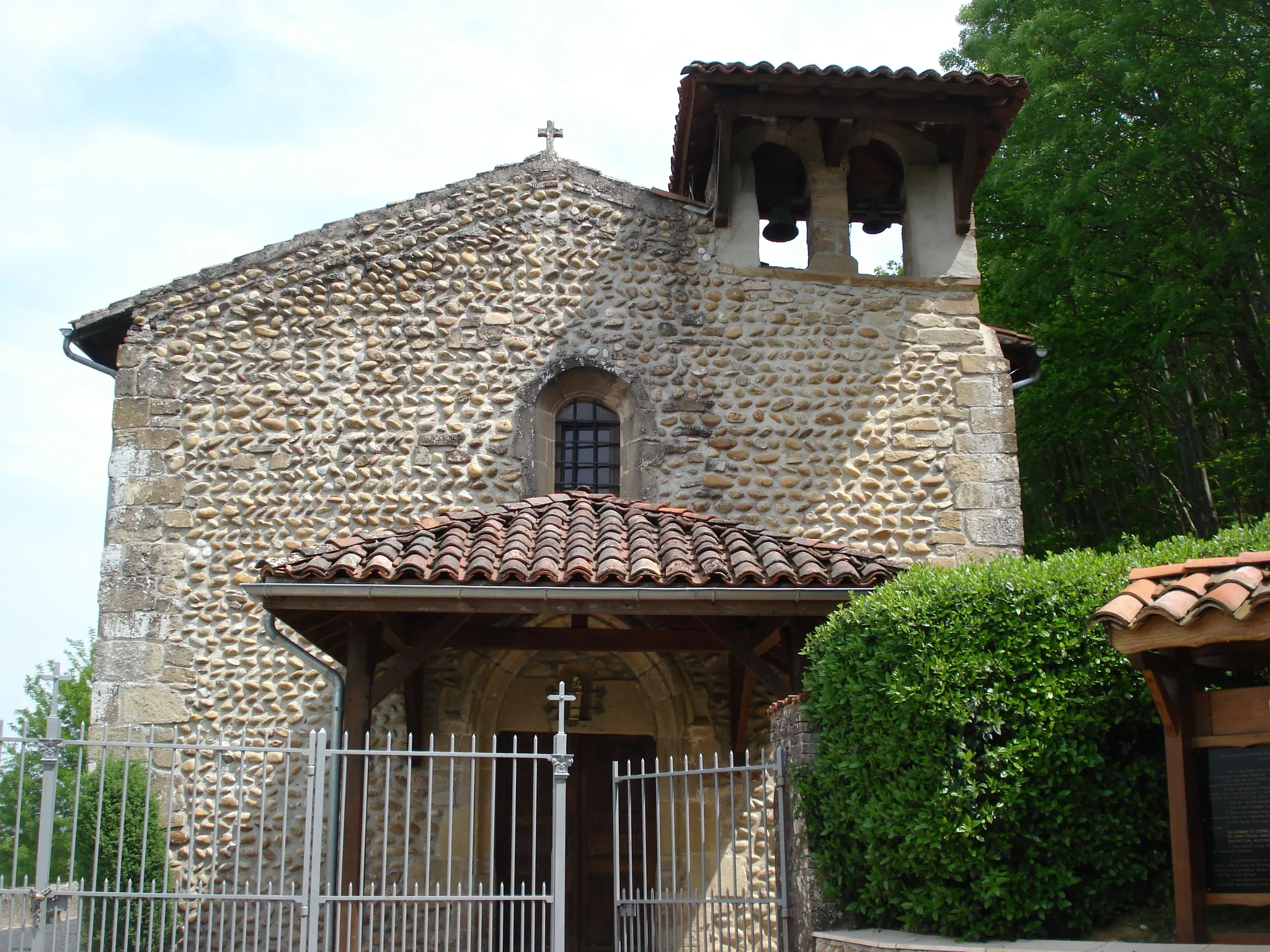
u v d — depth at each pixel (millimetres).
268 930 6605
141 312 11047
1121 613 5484
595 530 9156
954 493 10859
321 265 11219
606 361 11109
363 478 10758
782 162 12414
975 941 5785
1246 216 16094
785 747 7191
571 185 11562
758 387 11102
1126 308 17391
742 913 9672
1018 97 10836
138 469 10664
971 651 6191
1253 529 7203
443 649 9586
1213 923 5781
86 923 8805
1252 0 15508
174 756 6996
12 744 7379
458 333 11141
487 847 9945
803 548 8867
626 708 10414
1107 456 19656
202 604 10398
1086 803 6098
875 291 11391
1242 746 5504
